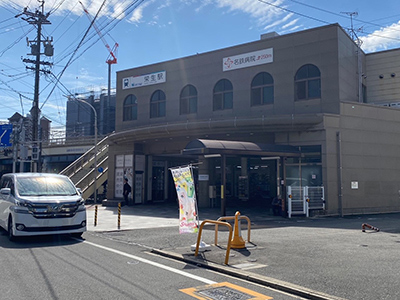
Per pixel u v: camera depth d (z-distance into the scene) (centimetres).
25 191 1173
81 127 7025
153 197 2933
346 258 897
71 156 4138
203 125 2220
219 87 2403
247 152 1817
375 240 1174
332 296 606
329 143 2048
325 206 2022
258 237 1235
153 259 912
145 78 2739
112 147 2877
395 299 592
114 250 1019
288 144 2136
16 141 2730
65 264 834
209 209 2359
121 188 2794
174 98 2580
